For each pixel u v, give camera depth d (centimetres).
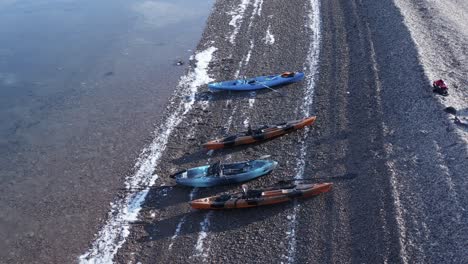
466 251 1906
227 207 2286
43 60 3650
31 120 3020
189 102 3131
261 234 2161
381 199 2198
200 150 2719
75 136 2883
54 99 3216
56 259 2158
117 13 4419
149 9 4494
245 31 3931
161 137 2842
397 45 3356
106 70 3522
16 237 2275
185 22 4209
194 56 3656
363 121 2755
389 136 2589
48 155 2748
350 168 2448
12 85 3353
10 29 4116
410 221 2077
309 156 2580
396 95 2888
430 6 3900
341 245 2056
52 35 4016
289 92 3127
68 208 2411
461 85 2930
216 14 4266
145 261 2095
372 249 2002
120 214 2352
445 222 2039
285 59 3503
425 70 2998
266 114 2950
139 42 3897
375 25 3728
